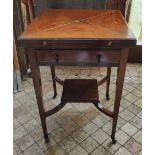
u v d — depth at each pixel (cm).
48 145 116
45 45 79
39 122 133
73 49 82
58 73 189
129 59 205
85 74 187
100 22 98
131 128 126
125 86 168
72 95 113
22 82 175
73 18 105
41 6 178
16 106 147
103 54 83
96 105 112
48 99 154
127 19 179
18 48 162
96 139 119
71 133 124
